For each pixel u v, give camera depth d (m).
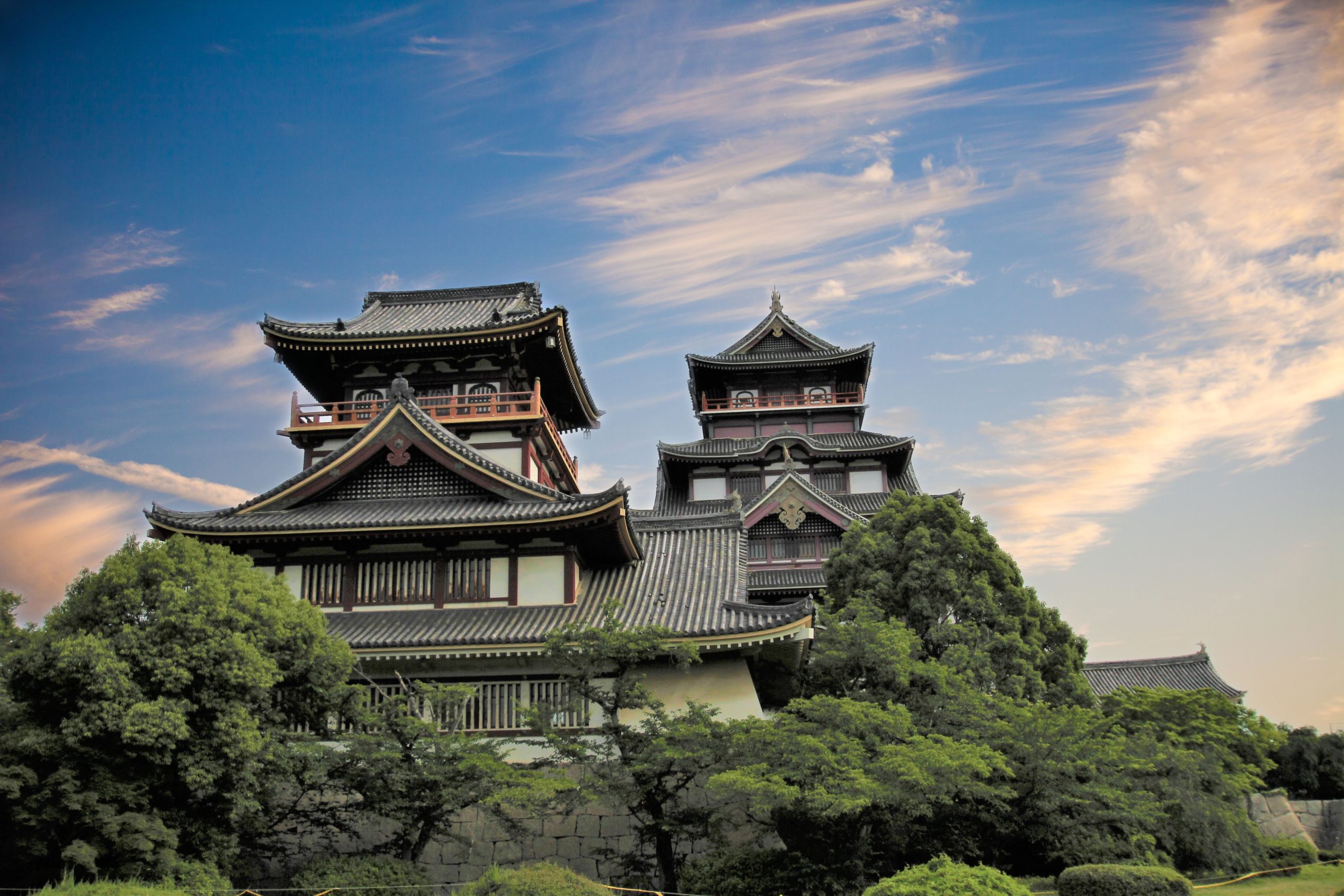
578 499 33.84
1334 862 31.64
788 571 57.19
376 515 34.81
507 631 31.91
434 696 25.64
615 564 37.09
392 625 32.88
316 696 25.08
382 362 48.69
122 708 20.28
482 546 34.78
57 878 20.48
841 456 67.25
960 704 26.80
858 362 73.62
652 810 25.30
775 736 23.33
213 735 21.47
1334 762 50.72
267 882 25.97
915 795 22.38
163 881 20.42
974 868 18.64
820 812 22.38
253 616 23.16
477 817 28.81
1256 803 39.88
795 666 34.28
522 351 47.66
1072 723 25.48
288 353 48.09
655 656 26.34
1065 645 38.50
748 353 75.81
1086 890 21.19
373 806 24.56
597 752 25.77
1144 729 32.44
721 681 31.36
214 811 22.48
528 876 19.47
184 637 21.45
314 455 47.88
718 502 67.50
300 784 25.27
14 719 20.62
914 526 39.16
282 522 34.28
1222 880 27.50
